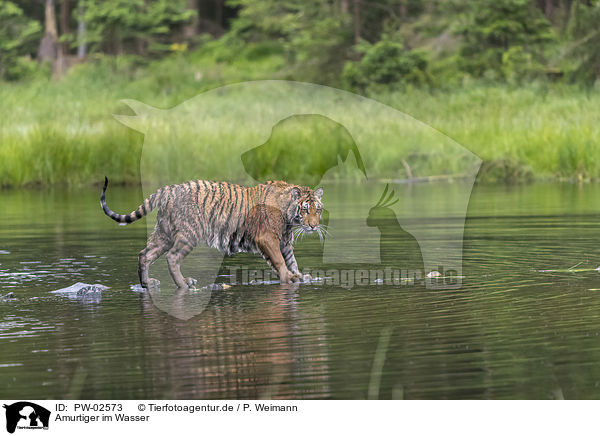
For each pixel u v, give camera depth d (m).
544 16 56.59
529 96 43.66
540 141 33.31
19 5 69.38
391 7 56.59
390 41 49.66
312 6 58.47
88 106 46.75
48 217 22.05
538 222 18.92
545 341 8.54
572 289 11.27
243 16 63.78
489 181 31.80
